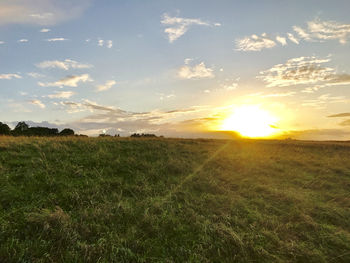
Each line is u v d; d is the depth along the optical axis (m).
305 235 5.43
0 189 6.11
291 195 7.87
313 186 9.61
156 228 5.11
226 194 7.91
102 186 7.34
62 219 4.87
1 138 13.23
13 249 3.92
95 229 4.89
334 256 4.70
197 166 11.21
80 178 7.85
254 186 8.98
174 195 7.15
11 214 5.09
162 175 9.34
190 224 5.52
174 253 4.45
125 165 9.91
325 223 6.18
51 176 7.54
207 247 4.66
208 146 19.12
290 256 4.63
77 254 4.00
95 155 10.57
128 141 16.27
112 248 4.24
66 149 11.30
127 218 5.51
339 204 7.68
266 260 4.42
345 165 13.80
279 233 5.43
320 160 15.24
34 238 4.35
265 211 6.71
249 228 5.53
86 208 5.79
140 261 4.08
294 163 13.99
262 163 13.10
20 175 7.29
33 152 10.16
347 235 5.40
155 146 15.15
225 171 10.98
